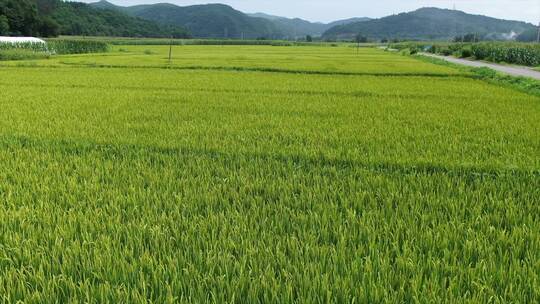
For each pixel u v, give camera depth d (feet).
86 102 42.14
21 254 11.43
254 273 10.30
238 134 28.30
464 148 24.95
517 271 10.34
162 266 10.34
